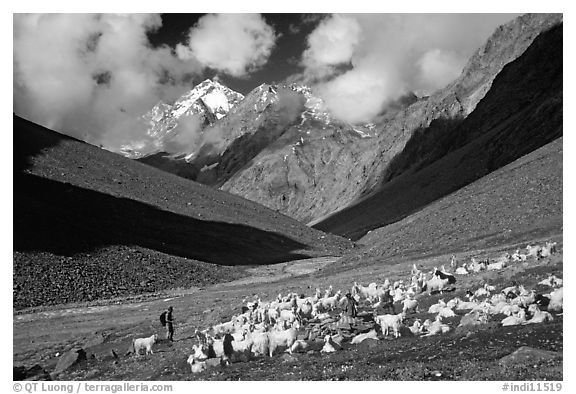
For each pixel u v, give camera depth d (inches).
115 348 1809.8
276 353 1376.7
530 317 1288.1
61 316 2598.4
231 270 4192.9
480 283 1818.4
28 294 2938.0
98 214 4562.0
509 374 962.1
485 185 4141.2
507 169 4372.5
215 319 2118.6
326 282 2758.4
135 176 6053.2
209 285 3659.0
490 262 2210.9
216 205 6171.3
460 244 3016.7
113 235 4192.9
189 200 6018.7
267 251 5137.8
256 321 1790.1
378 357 1187.9
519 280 1723.7
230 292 3021.7
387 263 3095.5
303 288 2657.5
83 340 2042.3
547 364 986.1
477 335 1225.4
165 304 2780.5
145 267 3747.5
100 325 2341.3
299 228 6294.3
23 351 1939.0
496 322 1306.6
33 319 2546.8
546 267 1815.9
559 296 1325.0
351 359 1208.2
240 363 1333.7
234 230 5521.7
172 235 4805.6
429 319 1478.8
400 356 1168.2
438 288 1845.5
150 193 5718.5
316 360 1247.5
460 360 1073.5
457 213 3595.0
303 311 1818.4
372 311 1713.8
